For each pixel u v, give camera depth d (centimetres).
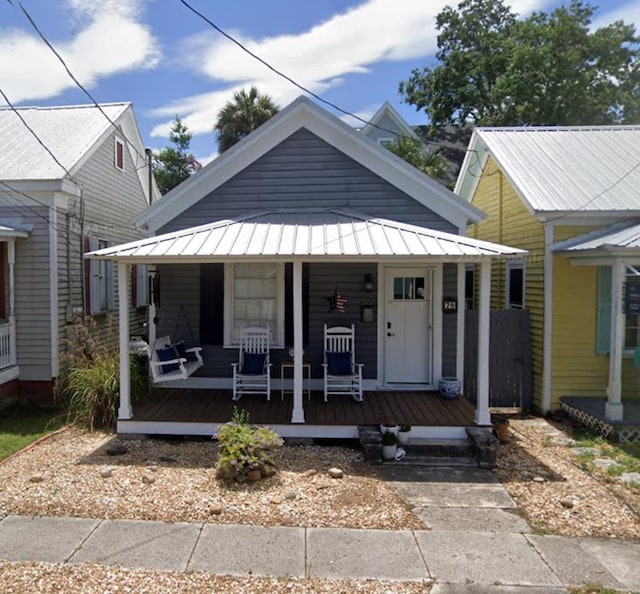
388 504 503
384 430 638
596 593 355
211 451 651
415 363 874
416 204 852
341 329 841
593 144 1080
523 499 522
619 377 752
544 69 2094
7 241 915
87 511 476
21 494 513
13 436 756
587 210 835
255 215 820
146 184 1495
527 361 914
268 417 704
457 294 856
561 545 424
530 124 2133
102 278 1177
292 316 863
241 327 872
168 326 877
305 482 553
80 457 629
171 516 467
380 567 387
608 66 2123
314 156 861
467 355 904
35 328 952
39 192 950
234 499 503
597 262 792
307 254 639
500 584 366
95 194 1137
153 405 766
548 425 821
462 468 612
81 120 1198
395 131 1956
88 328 1073
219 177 869
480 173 1255
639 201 857
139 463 606
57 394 929
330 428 683
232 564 388
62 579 366
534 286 914
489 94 2264
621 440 728
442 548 417
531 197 874
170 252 655
